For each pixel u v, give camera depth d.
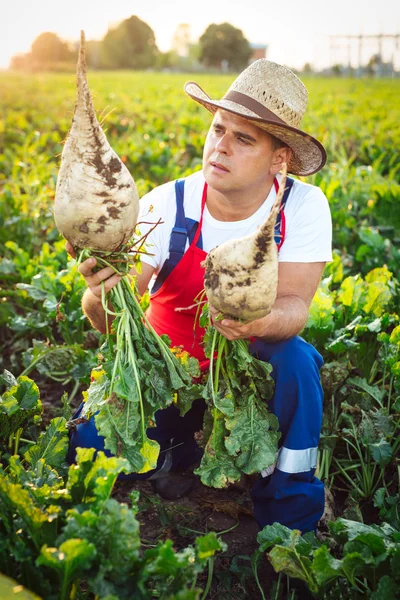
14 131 11.96
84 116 1.95
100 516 1.76
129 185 2.05
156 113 17.30
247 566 2.43
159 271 2.64
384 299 3.59
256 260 2.01
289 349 2.37
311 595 2.26
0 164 8.79
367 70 61.16
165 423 2.64
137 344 2.21
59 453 2.34
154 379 2.21
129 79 45.62
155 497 2.79
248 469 2.23
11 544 1.90
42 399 3.58
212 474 2.26
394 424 2.98
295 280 2.54
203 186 2.58
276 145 2.44
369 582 2.09
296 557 1.99
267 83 2.38
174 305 2.68
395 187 6.30
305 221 2.55
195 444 2.79
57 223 2.08
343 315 3.67
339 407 3.20
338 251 5.21
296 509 2.36
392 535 2.11
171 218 2.59
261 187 2.50
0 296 4.62
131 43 103.56
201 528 2.63
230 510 2.71
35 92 29.78
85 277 2.15
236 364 2.30
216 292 2.09
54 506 1.83
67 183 2.01
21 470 2.09
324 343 3.40
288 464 2.36
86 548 1.67
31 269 4.30
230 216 2.55
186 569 1.77
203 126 12.48
